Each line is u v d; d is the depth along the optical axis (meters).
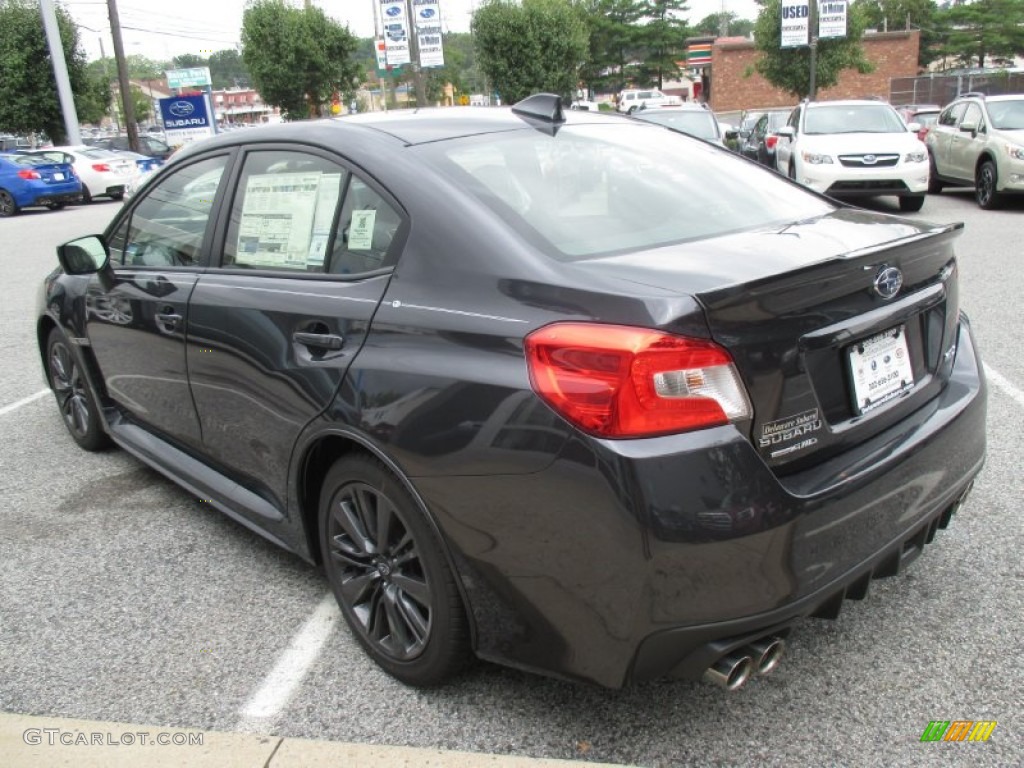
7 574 3.45
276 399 2.80
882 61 51.56
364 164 2.70
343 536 2.76
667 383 1.95
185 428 3.51
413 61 33.16
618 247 2.39
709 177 3.01
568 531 2.04
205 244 3.29
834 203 3.13
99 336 3.99
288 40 36.00
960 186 13.98
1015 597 2.92
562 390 2.02
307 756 2.31
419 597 2.48
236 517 3.33
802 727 2.37
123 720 2.54
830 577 2.15
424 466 2.28
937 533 3.37
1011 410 4.62
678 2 59.66
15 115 31.39
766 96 52.53
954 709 2.41
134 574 3.41
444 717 2.48
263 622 3.04
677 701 2.50
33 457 4.72
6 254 13.28
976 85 37.66
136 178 24.59
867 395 2.35
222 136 3.44
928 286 2.61
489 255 2.30
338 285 2.65
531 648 2.23
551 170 2.74
